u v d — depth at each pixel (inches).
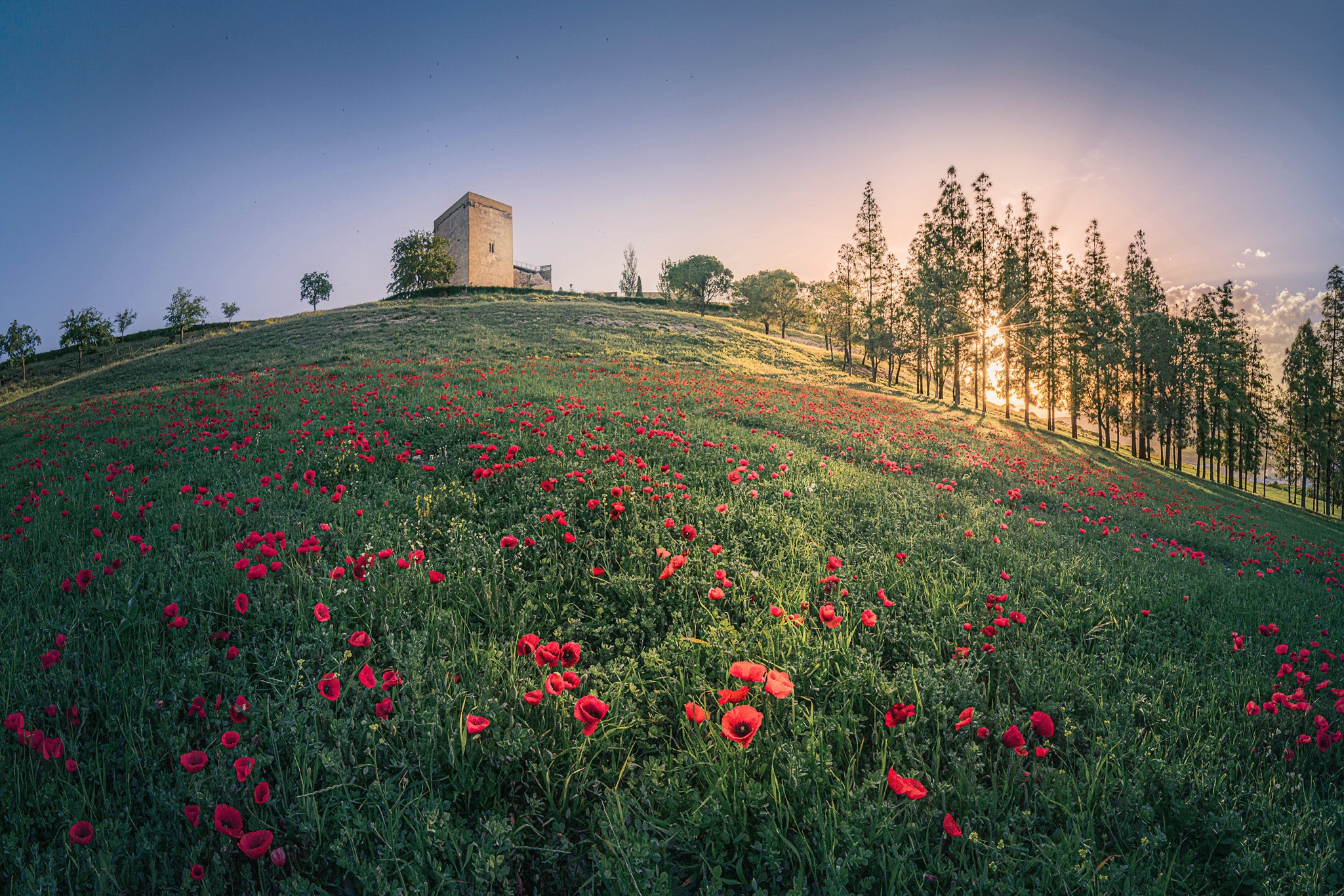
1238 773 110.9
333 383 714.8
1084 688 129.3
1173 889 84.7
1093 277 1786.4
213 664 130.3
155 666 123.1
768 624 147.9
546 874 88.2
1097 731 114.7
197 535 206.5
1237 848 90.4
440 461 310.7
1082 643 156.6
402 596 156.1
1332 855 88.0
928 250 1862.7
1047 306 1713.8
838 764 104.7
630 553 186.7
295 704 107.6
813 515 241.8
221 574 163.6
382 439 348.8
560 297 3110.2
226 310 2450.8
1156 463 1697.8
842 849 85.4
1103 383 1796.3
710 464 317.7
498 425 393.1
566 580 173.5
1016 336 1748.3
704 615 153.7
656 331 1860.2
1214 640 174.7
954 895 79.5
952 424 869.2
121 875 80.8
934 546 223.5
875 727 111.6
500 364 991.6
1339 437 1740.9
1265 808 97.7
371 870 79.4
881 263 1975.9
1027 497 411.2
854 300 2091.5
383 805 88.5
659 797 93.6
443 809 92.6
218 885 79.7
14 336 2075.5
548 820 92.4
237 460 329.1
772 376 1405.0
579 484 253.0
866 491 298.7
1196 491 999.6
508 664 129.2
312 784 91.4
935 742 108.7
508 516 221.8
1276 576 328.5
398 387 646.5
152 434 429.4
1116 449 1828.2
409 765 97.1
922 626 152.9
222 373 1182.9
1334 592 309.6
